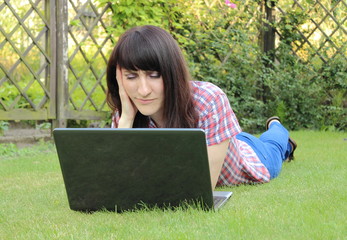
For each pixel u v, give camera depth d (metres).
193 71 5.17
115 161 1.80
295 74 5.79
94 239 1.50
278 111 5.71
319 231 1.46
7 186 2.57
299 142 4.35
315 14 5.87
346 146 4.00
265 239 1.41
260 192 2.19
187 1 5.16
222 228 1.54
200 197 1.80
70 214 1.91
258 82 5.94
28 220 1.81
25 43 4.95
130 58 1.78
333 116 5.71
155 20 4.96
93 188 1.89
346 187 2.15
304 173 2.65
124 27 4.93
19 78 4.91
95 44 4.81
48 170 3.09
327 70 5.73
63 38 4.63
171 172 1.78
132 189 1.85
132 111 2.05
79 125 5.14
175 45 1.87
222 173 2.37
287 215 1.66
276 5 5.95
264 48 6.02
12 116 4.40
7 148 4.21
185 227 1.58
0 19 4.79
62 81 4.66
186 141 1.69
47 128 4.93
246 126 5.61
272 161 2.62
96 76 4.90
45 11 4.55
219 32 5.55
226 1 5.34
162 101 1.91
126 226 1.63
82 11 4.71
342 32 5.79
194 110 1.98
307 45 5.96
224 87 5.61
